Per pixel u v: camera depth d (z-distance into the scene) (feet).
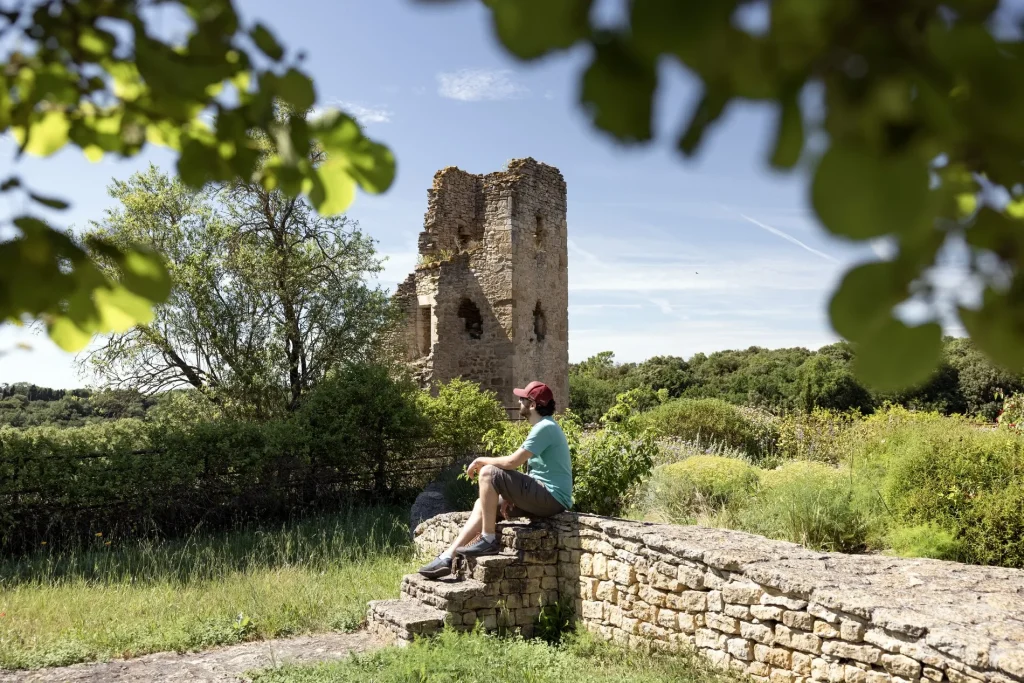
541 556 20.58
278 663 17.22
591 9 1.39
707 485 29.91
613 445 26.09
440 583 19.92
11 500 30.30
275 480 37.47
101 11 2.87
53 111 3.29
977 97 1.29
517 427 29.71
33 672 16.78
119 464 32.96
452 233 72.69
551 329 69.87
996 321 1.48
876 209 1.30
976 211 1.49
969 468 22.02
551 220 70.74
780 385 108.68
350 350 51.85
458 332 67.00
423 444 44.98
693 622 16.90
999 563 19.98
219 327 47.44
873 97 1.31
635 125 1.43
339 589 22.91
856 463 33.14
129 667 17.15
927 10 1.30
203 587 23.77
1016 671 10.85
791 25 1.29
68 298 2.93
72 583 24.48
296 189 3.04
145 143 3.34
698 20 1.24
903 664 12.57
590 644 18.61
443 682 15.34
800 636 14.48
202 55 2.72
